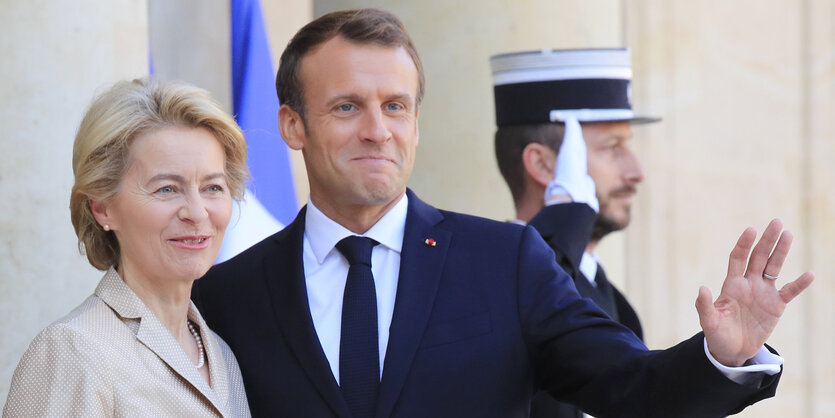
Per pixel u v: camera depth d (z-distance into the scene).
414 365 5.01
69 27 6.07
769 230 4.40
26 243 5.96
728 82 12.43
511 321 5.13
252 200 7.33
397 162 5.13
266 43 7.61
